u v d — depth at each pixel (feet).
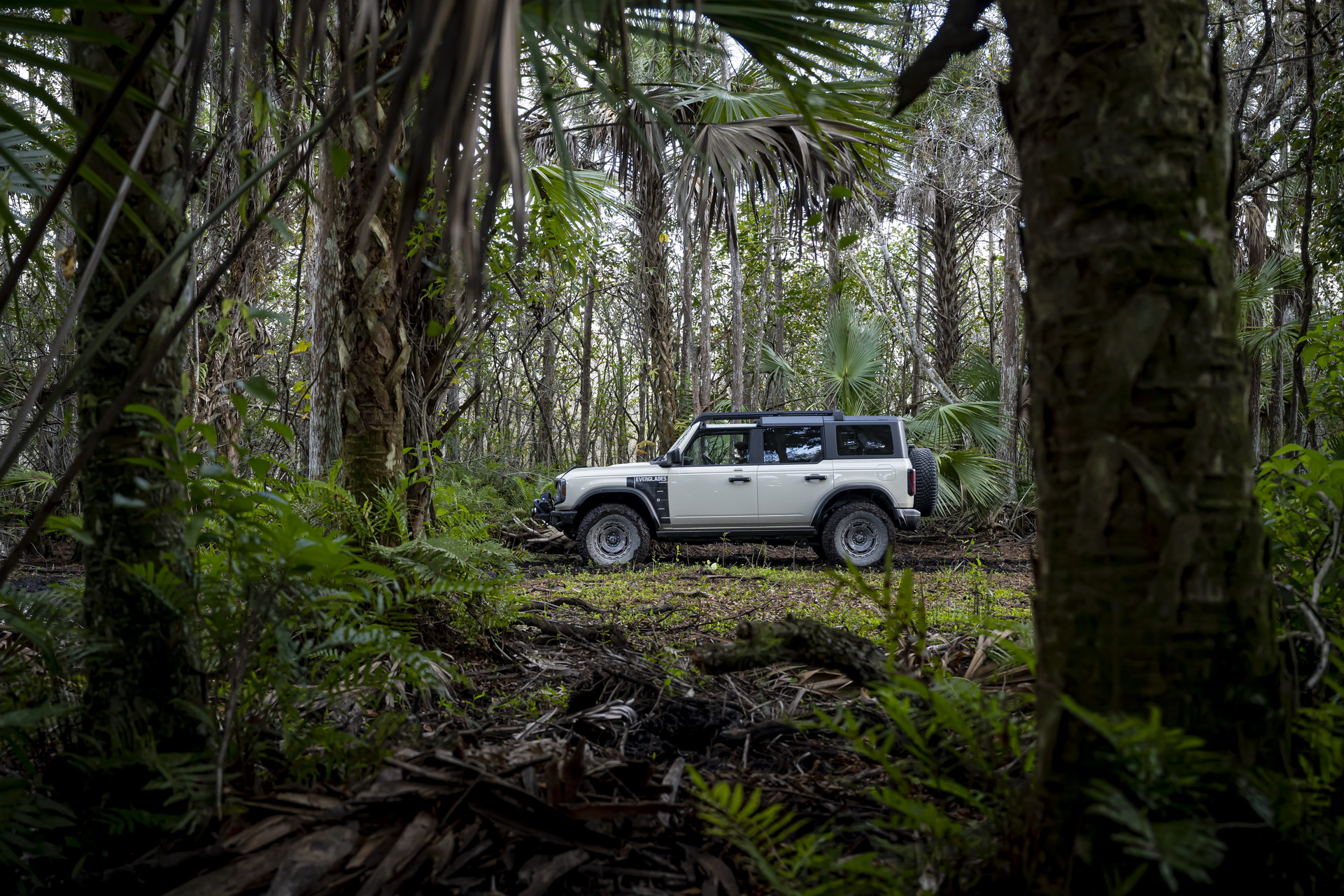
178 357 6.59
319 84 9.04
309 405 17.62
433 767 6.26
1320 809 4.39
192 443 7.11
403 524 13.34
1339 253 23.39
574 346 67.67
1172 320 4.05
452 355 15.53
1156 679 4.01
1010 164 43.88
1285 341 30.17
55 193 4.79
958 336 54.75
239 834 5.74
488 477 47.83
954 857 5.01
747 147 23.26
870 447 36.04
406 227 3.70
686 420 61.00
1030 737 6.72
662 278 47.88
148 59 4.75
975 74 41.22
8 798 5.51
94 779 6.41
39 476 31.09
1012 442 47.32
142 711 6.31
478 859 5.60
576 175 21.57
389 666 9.98
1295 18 25.32
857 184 22.25
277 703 7.52
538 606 19.72
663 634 16.65
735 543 44.14
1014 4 4.59
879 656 8.29
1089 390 4.16
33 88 4.67
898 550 40.65
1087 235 4.17
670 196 36.37
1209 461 4.05
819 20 6.53
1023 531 45.47
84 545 6.43
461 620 13.85
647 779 6.80
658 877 5.65
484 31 3.43
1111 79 4.15
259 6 4.32
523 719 10.23
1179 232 4.10
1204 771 3.91
